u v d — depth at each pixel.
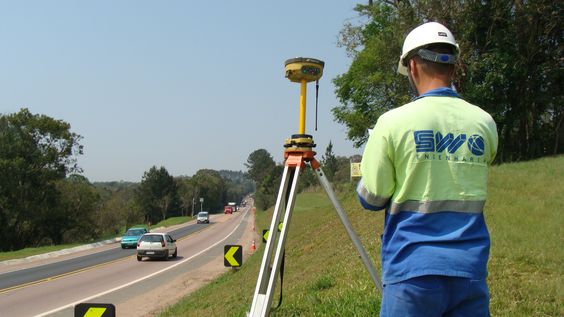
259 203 102.94
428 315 2.02
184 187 128.12
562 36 23.17
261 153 160.62
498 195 11.64
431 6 22.80
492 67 22.47
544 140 24.44
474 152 2.17
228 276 16.17
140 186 110.50
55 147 52.22
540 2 21.78
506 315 4.61
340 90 33.03
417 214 2.10
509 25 22.59
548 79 23.39
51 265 25.06
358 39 30.42
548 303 4.87
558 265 6.24
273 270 3.14
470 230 2.08
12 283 18.33
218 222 77.81
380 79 28.33
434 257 2.01
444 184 2.11
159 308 13.20
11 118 49.97
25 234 51.47
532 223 8.66
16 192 49.41
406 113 2.19
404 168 2.14
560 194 10.98
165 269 22.33
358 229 15.29
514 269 6.24
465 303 2.04
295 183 3.23
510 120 23.69
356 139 32.16
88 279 19.28
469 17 22.66
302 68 3.30
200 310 10.52
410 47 2.35
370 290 5.94
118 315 12.50
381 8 29.30
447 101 2.23
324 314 5.42
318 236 19.52
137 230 37.47
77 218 57.69
